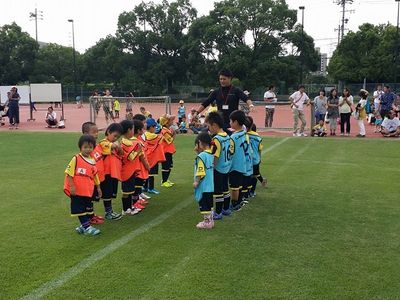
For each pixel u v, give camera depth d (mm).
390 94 16375
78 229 5266
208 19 48875
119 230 5406
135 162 6055
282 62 47812
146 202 6781
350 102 15570
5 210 6289
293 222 5664
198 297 3613
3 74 54625
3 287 3816
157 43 53000
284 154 11344
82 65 58969
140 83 53344
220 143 5625
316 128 15656
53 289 3773
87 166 5238
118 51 54344
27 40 55562
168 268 4195
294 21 48438
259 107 29625
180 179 8492
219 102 6832
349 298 3596
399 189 7410
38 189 7617
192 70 53031
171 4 53344
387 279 3938
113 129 5805
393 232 5223
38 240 5008
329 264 4273
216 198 5805
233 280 3926
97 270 4156
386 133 15281
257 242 4906
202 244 4855
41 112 32375
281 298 3596
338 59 49844
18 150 12391
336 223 5594
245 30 47969
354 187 7594
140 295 3654
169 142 7770
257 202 6699
